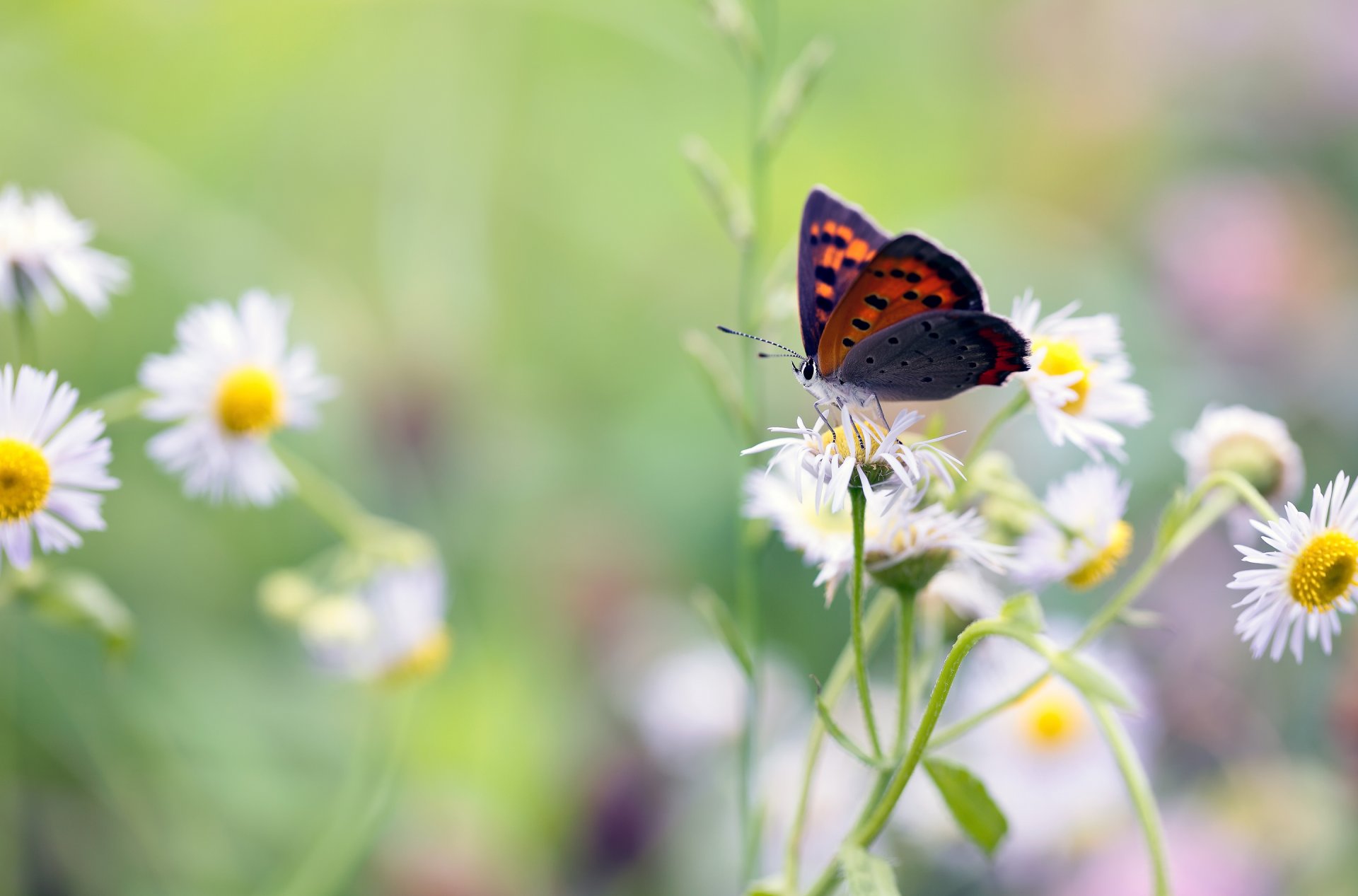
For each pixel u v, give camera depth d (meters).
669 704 0.38
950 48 0.58
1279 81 0.54
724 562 0.41
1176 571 0.39
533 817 0.38
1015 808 0.34
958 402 0.40
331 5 0.49
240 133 0.49
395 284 0.44
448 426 0.42
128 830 0.36
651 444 0.45
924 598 0.29
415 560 0.33
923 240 0.28
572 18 0.51
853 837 0.27
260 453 0.31
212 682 0.38
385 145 0.49
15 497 0.28
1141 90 0.55
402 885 0.37
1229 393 0.44
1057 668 0.27
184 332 0.31
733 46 0.33
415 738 0.38
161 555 0.39
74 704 0.36
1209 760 0.37
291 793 0.37
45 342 0.40
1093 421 0.29
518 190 0.50
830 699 0.28
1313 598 0.27
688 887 0.37
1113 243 0.51
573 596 0.40
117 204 0.41
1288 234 0.46
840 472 0.27
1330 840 0.36
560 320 0.50
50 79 0.43
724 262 0.51
